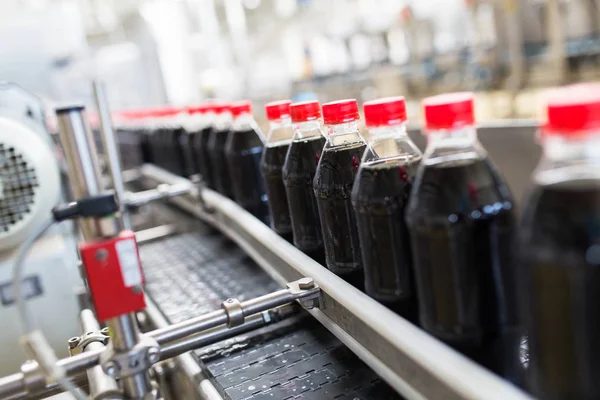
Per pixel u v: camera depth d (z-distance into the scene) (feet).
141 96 16.80
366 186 2.67
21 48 7.51
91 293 2.33
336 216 3.12
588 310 1.66
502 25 10.80
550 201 1.75
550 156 1.83
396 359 2.34
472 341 2.22
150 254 6.23
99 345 2.99
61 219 2.27
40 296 4.76
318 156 3.56
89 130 2.32
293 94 16.24
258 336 3.71
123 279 2.33
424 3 12.42
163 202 8.27
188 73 17.24
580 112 1.61
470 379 1.90
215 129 5.62
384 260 2.65
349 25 14.76
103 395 2.52
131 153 10.23
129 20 16.78
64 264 4.85
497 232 2.23
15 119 5.21
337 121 2.95
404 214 2.60
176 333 2.75
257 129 4.98
